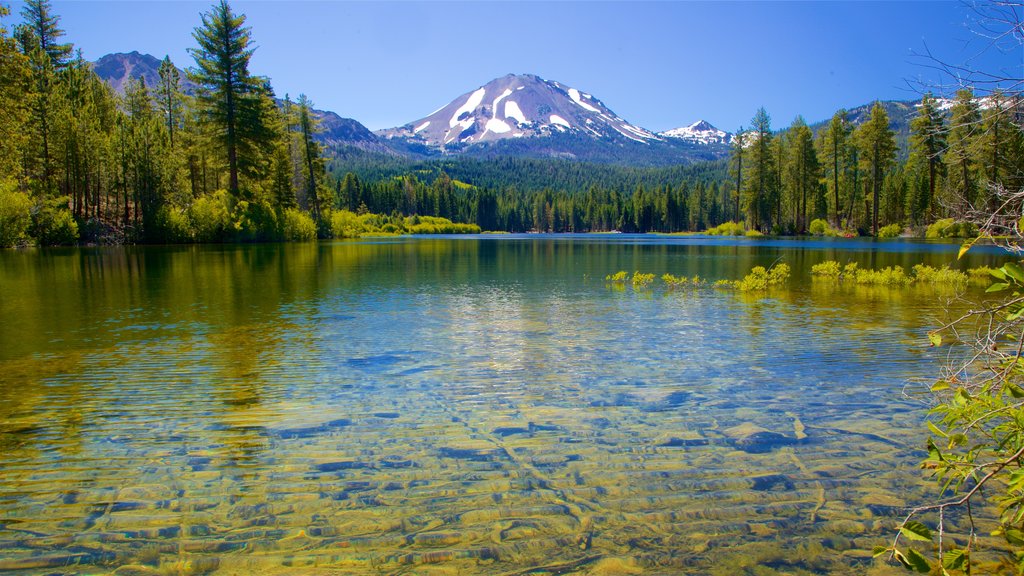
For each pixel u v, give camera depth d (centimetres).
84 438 505
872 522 366
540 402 611
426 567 322
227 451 477
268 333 999
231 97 4541
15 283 1727
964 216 335
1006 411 331
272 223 4866
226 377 712
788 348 872
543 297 1499
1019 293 325
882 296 1469
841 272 2109
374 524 365
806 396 625
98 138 4253
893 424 534
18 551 333
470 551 337
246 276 2009
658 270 2367
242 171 4797
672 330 1027
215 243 4453
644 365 773
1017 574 309
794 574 315
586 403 606
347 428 532
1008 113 314
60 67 5219
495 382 690
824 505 387
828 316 1167
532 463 454
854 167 6147
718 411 577
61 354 834
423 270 2348
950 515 373
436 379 705
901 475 429
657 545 343
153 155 4256
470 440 502
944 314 1173
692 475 432
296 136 6238
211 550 336
